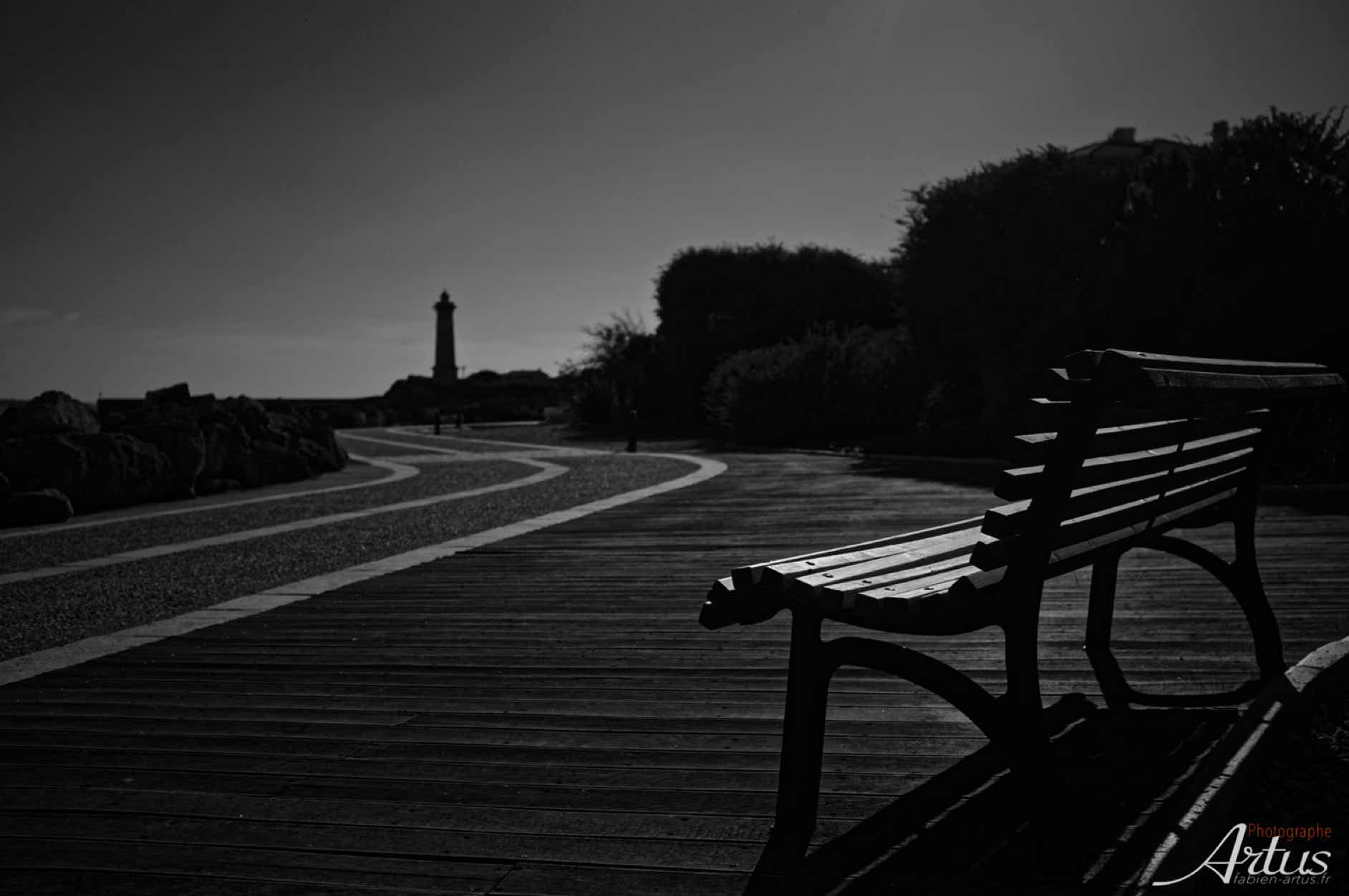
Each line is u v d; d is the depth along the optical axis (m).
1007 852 2.19
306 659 4.35
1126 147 36.25
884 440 21.17
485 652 4.39
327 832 2.44
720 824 2.41
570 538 8.59
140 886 2.17
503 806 2.57
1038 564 2.12
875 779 2.67
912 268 21.81
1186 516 3.10
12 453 14.88
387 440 40.47
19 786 2.82
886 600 2.12
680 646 4.39
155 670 4.23
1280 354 13.19
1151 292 15.27
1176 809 2.20
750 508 10.52
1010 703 2.11
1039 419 2.07
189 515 13.33
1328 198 13.73
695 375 38.69
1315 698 2.98
